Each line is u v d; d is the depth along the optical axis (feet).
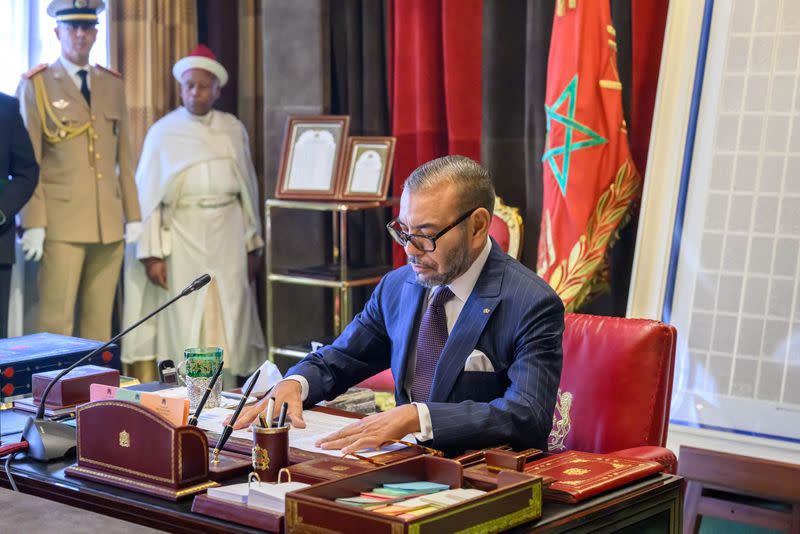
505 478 5.34
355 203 14.52
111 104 15.26
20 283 15.29
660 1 12.93
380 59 15.81
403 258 15.53
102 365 9.25
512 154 14.29
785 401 10.62
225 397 7.97
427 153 15.10
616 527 5.65
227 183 16.07
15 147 13.82
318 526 4.84
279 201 15.10
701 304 11.23
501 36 14.11
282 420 5.92
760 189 10.98
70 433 6.75
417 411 6.43
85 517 5.31
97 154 15.02
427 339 7.47
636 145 13.24
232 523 5.26
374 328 8.09
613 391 8.27
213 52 17.56
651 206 11.62
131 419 5.92
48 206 14.76
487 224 7.09
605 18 11.80
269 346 15.67
